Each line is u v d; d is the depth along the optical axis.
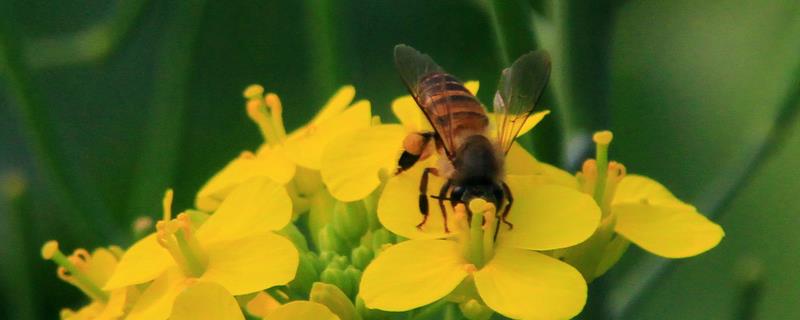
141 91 0.35
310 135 0.28
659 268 0.27
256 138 0.35
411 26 0.35
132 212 0.30
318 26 0.29
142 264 0.26
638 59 0.35
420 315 0.27
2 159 0.34
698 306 0.34
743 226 0.34
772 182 0.34
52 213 0.33
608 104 0.27
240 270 0.26
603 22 0.27
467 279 0.26
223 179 0.28
